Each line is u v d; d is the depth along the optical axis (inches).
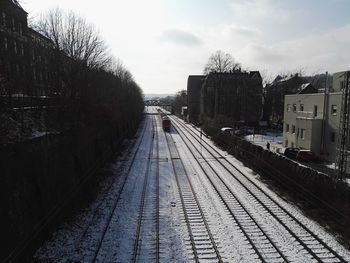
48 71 902.4
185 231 531.2
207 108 2704.2
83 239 502.3
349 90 964.6
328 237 503.5
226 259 439.5
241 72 2701.8
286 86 2635.3
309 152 1151.0
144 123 2967.5
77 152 754.8
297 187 729.6
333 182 615.2
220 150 1405.0
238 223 563.2
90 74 1021.2
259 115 2642.7
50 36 946.7
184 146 1524.4
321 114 1208.2
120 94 1637.6
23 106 706.8
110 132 1259.2
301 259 438.9
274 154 893.8
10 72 565.6
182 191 761.0
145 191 766.5
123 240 499.2
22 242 426.6
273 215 601.0
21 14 620.4
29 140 490.3
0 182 390.3
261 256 446.0
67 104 874.8
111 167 1037.8
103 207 652.7
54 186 569.9
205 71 2741.1
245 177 898.7
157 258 441.4
